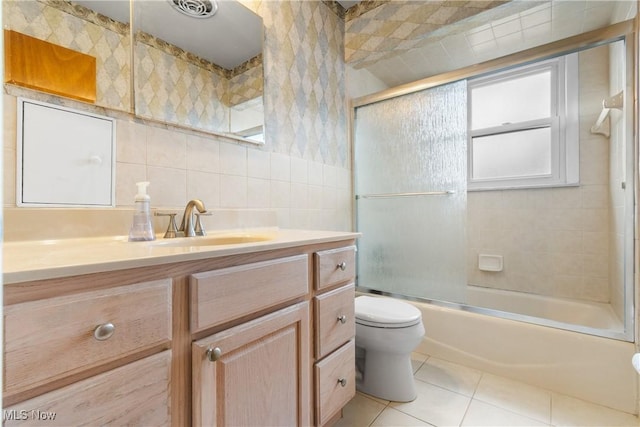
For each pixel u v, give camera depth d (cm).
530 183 213
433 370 161
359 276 228
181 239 103
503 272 224
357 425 120
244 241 114
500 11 168
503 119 227
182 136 121
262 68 153
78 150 94
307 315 98
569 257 201
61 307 50
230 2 140
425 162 199
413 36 192
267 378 84
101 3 101
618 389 129
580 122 196
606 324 164
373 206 221
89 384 53
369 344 134
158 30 115
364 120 225
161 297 63
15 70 83
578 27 183
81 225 93
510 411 128
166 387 63
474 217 237
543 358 145
